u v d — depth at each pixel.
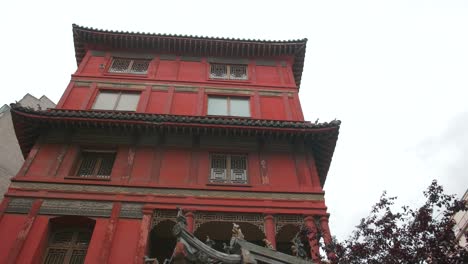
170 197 17.83
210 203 17.73
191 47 26.81
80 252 16.23
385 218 12.77
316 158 21.83
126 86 24.14
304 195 18.53
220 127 19.78
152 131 20.06
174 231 10.20
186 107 23.25
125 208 17.25
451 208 12.33
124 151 19.78
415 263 11.34
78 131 20.30
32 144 20.80
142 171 18.88
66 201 17.25
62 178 18.12
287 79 25.98
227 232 18.27
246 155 20.42
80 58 27.52
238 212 17.55
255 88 24.97
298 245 12.47
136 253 15.63
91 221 16.80
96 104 22.86
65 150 19.55
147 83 24.48
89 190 17.77
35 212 16.67
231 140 20.67
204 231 18.19
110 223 16.58
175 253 9.66
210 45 26.73
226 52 27.06
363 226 13.02
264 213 17.56
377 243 12.29
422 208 12.32
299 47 27.20
